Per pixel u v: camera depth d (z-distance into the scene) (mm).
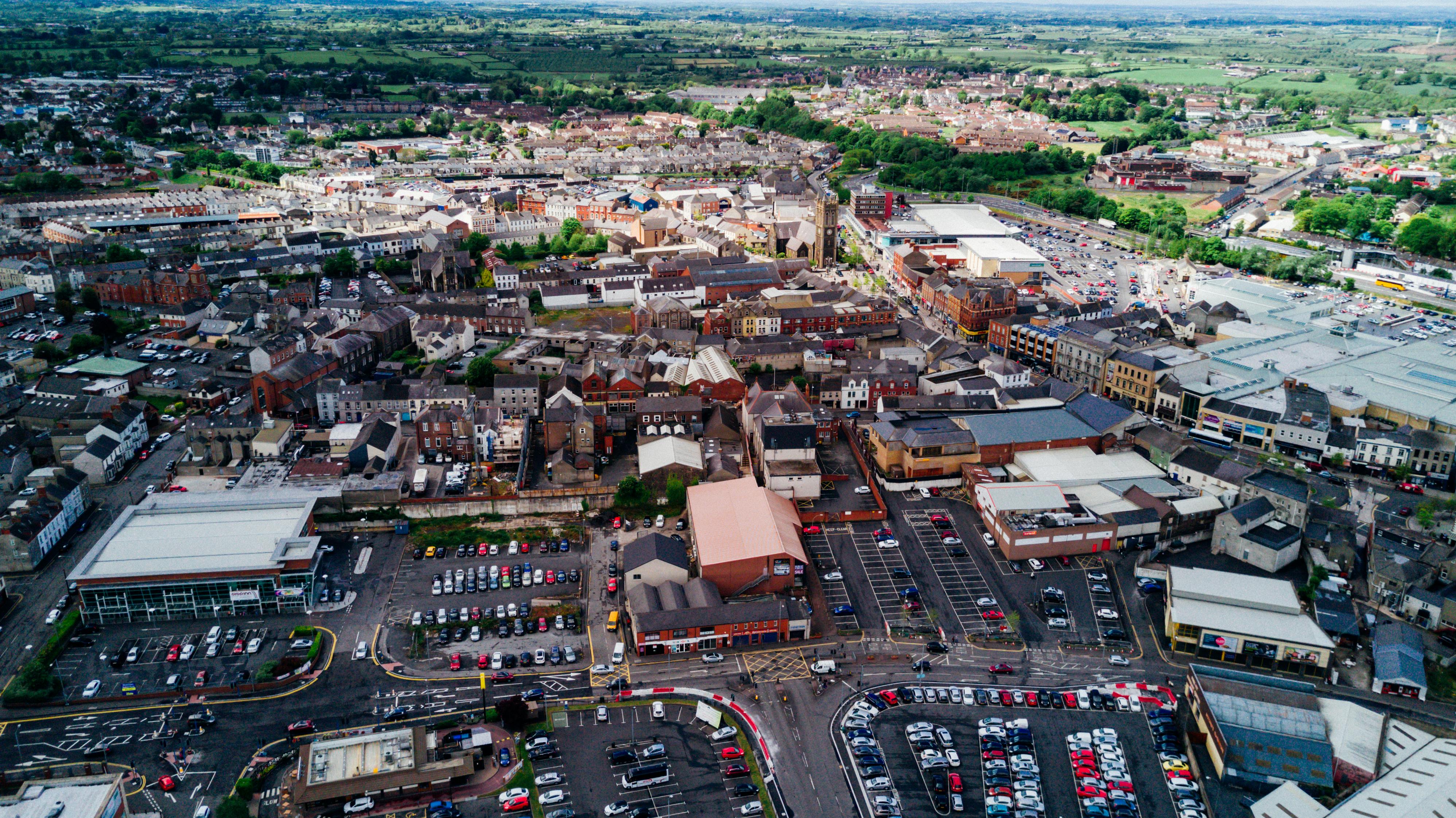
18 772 171625
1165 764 176625
